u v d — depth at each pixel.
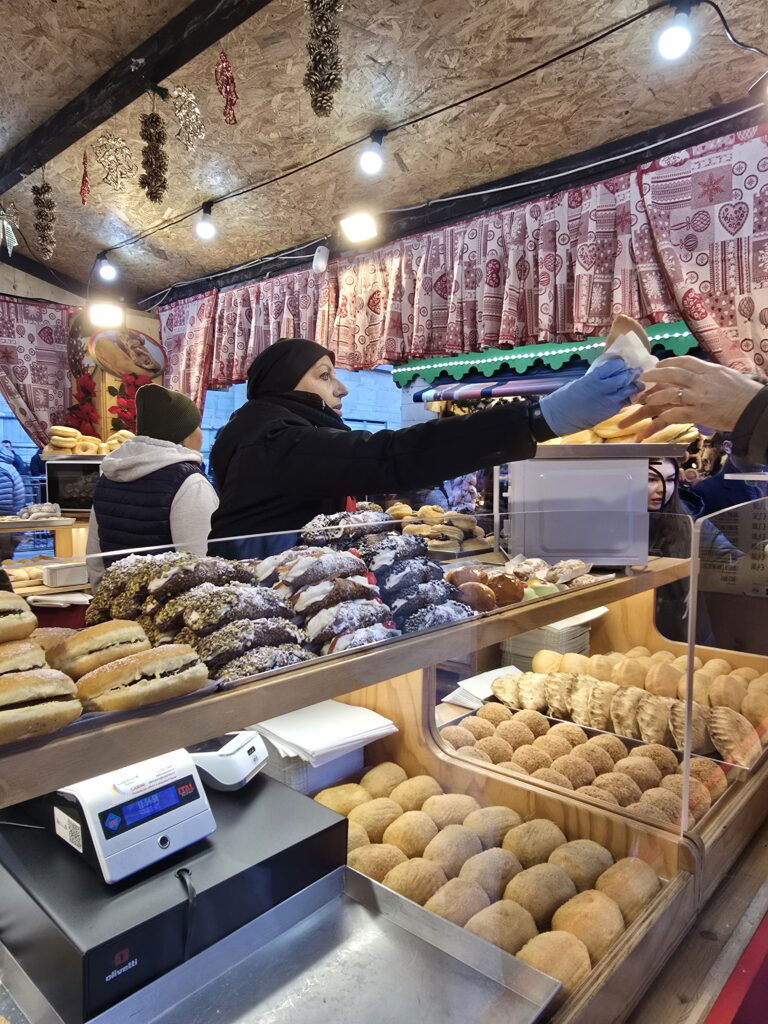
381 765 1.30
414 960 0.83
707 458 3.10
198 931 0.76
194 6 2.82
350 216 3.44
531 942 0.96
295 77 3.08
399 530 1.36
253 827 0.90
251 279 4.81
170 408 2.41
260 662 0.84
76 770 0.64
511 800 1.23
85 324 5.21
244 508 1.69
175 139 3.63
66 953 0.68
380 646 0.98
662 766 1.37
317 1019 0.74
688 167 2.85
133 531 2.05
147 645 0.78
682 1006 0.94
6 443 5.25
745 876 1.25
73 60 3.21
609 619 1.79
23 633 0.71
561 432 1.33
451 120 3.16
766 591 1.63
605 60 2.69
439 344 3.73
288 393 1.85
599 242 3.09
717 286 2.80
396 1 2.61
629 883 1.04
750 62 2.57
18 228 4.67
